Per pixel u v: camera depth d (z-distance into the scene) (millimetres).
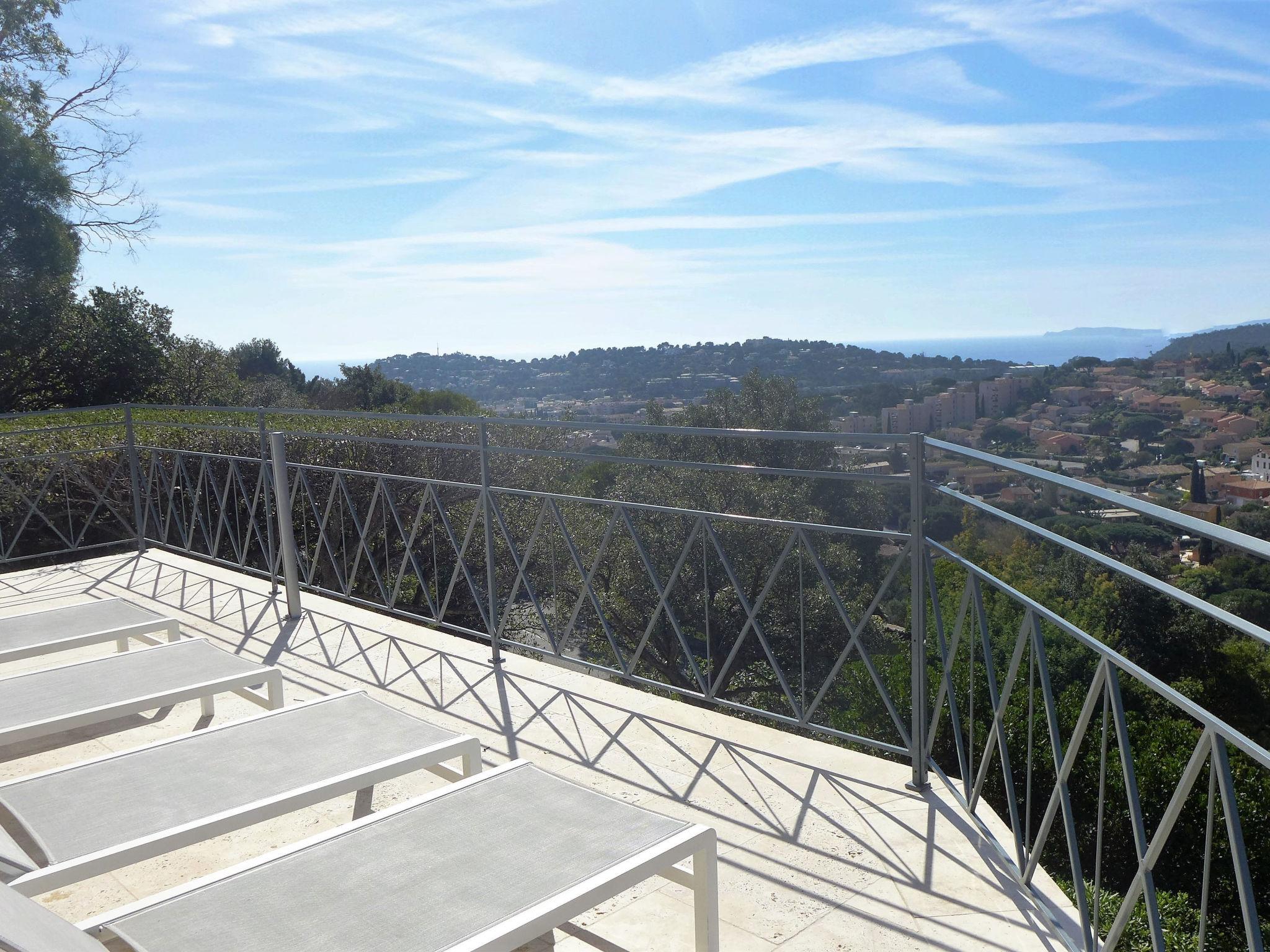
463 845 1621
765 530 6227
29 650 2959
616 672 3400
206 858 2350
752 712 2988
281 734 2238
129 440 5684
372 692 3438
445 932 1367
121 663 2816
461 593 7703
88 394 15594
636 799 2588
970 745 2396
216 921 1405
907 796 2566
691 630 6484
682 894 2145
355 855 1594
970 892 2111
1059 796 1877
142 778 1998
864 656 2697
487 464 3633
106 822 1796
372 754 2113
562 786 1854
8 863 1528
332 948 1331
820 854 2285
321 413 4082
